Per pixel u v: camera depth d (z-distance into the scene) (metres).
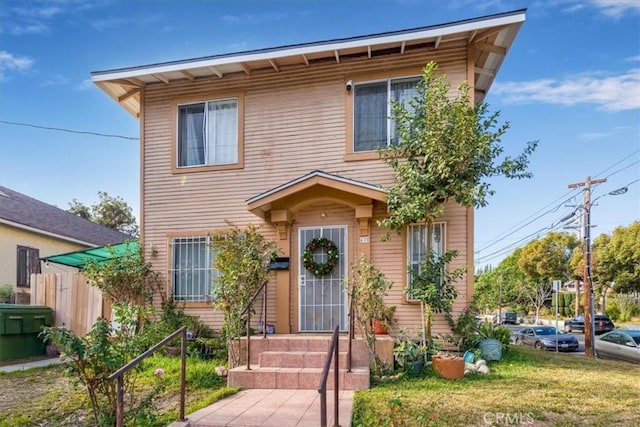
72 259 10.59
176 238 9.38
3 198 15.76
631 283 28.61
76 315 9.89
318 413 4.71
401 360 6.64
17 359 8.84
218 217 9.21
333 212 8.63
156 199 9.56
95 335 4.10
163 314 8.82
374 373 6.35
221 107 9.54
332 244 8.45
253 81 9.33
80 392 5.89
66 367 4.12
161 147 9.66
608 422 4.41
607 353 13.07
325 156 8.82
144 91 9.84
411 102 7.64
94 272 9.02
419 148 7.49
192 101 9.57
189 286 9.22
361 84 8.83
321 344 6.84
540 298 35.88
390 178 8.45
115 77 9.30
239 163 9.22
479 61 9.08
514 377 6.43
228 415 4.65
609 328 26.17
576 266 31.80
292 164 8.98
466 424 4.34
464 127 7.03
